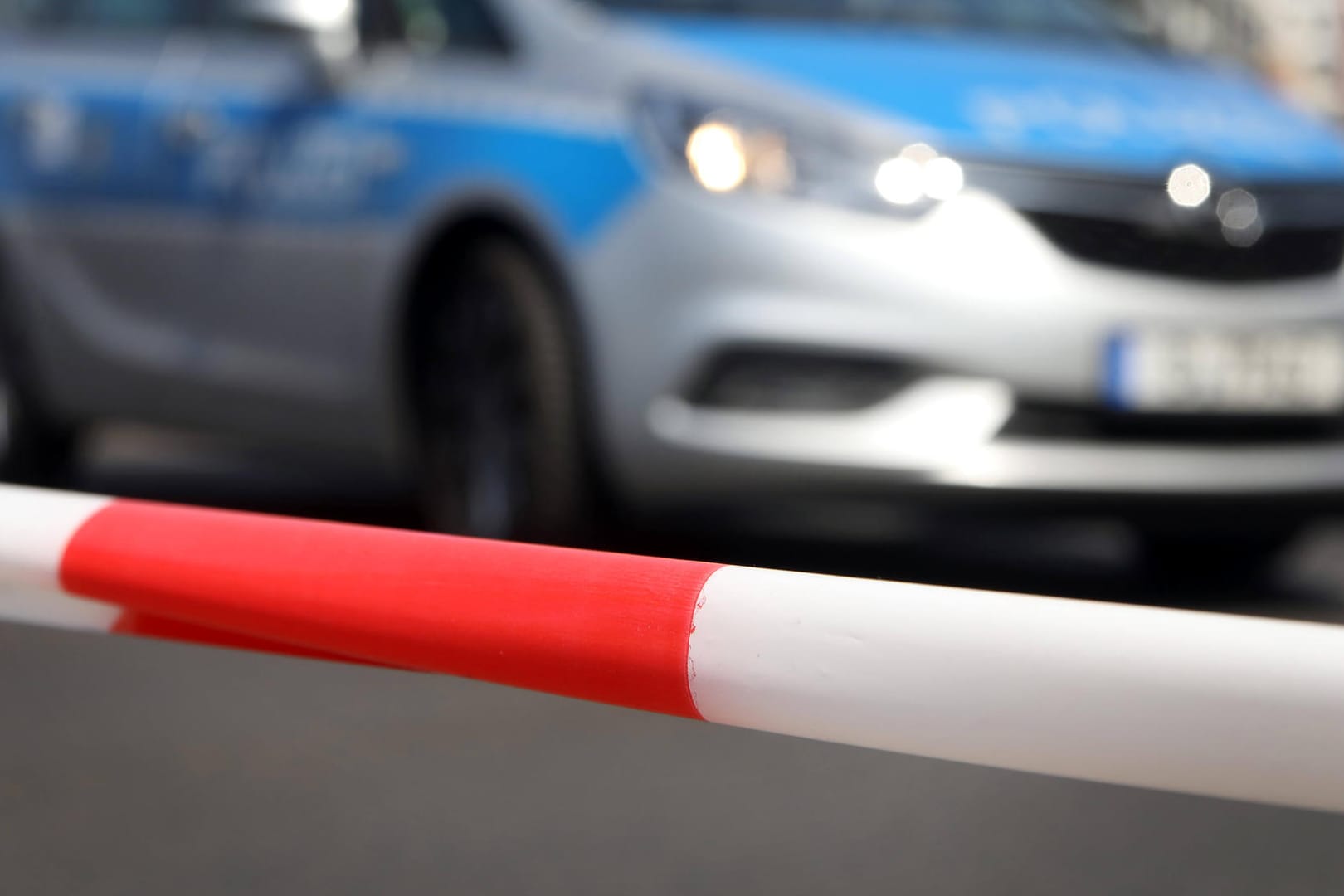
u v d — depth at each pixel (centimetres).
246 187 566
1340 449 474
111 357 612
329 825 280
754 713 156
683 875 257
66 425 649
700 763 315
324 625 184
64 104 623
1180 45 588
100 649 394
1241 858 268
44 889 254
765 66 464
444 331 508
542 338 472
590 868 260
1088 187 450
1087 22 573
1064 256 446
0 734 332
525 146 482
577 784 302
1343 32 1471
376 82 534
